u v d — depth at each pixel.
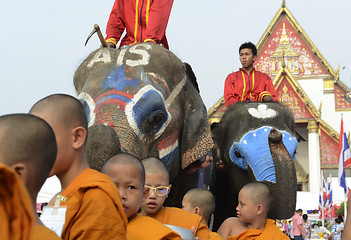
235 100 7.67
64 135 2.62
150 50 5.54
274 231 5.12
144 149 4.99
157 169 3.91
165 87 5.41
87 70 5.50
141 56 5.45
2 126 1.88
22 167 1.86
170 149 5.31
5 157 1.84
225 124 7.24
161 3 6.21
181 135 5.62
